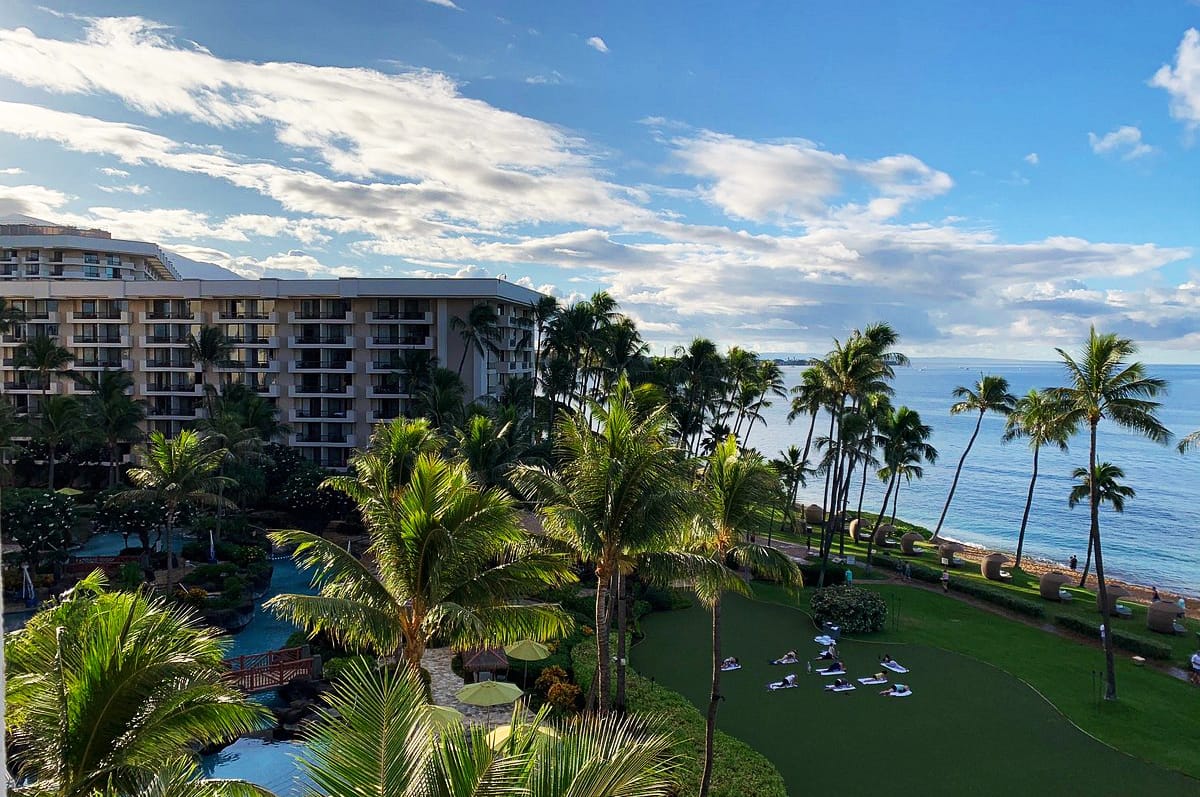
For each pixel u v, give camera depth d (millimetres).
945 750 25422
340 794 8477
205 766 22203
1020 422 51688
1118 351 30781
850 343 49188
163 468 36781
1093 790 23125
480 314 63875
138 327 70250
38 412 68375
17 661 11500
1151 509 97625
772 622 39531
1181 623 40469
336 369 66688
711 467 24312
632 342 70375
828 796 22391
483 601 19094
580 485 22391
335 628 18359
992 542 77188
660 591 41375
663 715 25438
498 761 8562
